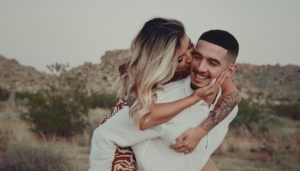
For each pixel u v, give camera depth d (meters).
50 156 7.20
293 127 15.16
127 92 2.51
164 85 2.55
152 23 2.47
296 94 29.78
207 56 2.38
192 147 2.47
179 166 2.57
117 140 2.50
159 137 2.54
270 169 8.85
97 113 14.46
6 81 29.56
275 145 11.07
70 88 11.99
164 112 2.36
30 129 9.31
